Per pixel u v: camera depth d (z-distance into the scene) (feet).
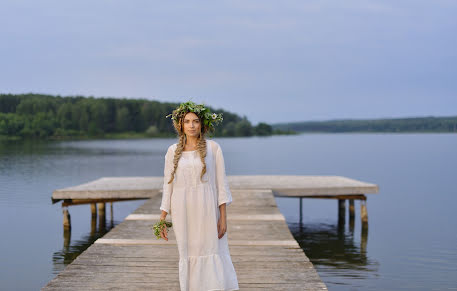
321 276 22.13
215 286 10.97
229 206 27.89
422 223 35.65
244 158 116.16
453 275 22.25
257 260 16.17
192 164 11.03
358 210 42.24
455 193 52.16
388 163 98.73
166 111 269.44
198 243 11.03
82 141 216.33
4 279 21.91
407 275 22.18
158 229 11.43
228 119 365.61
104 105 262.06
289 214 40.88
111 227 34.78
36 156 107.86
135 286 13.39
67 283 13.64
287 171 80.28
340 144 212.02
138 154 123.85
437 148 165.48
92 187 35.29
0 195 47.62
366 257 25.76
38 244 29.01
